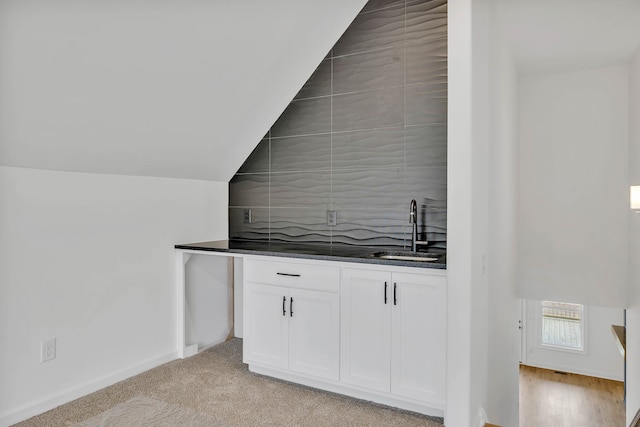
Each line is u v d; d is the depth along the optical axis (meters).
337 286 2.62
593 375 6.96
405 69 3.07
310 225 3.47
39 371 2.38
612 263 4.24
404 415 2.41
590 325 6.98
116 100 2.32
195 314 3.47
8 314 2.24
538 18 2.99
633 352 3.98
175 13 2.12
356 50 3.25
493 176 2.78
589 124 4.30
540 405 6.26
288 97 3.41
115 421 2.30
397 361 2.43
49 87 2.02
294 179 3.54
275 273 2.85
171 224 3.21
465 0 2.08
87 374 2.64
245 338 2.99
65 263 2.51
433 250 2.96
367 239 3.22
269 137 3.63
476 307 2.26
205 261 3.56
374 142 3.19
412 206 2.93
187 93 2.61
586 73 4.30
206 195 3.54
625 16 2.95
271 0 2.45
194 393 2.67
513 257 4.06
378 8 3.17
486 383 2.61
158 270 3.11
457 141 2.11
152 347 3.08
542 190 4.51
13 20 1.73
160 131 2.72
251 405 2.52
